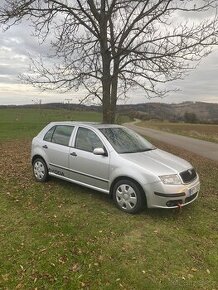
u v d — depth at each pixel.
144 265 4.52
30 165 10.59
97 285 4.02
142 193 6.16
